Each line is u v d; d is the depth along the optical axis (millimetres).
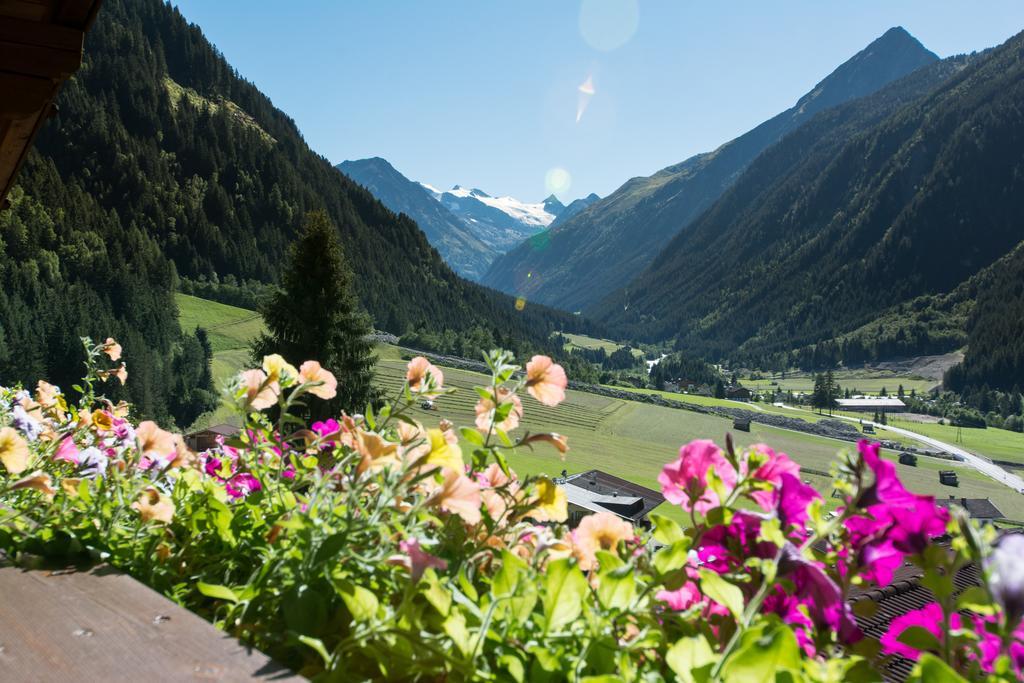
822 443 148750
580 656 934
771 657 735
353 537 1134
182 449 1717
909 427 195625
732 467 1138
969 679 871
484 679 923
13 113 2479
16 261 127875
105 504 1469
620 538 1315
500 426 1522
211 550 1450
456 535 1354
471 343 181750
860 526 999
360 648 967
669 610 1091
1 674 917
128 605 1163
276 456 1596
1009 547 786
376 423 1587
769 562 904
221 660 979
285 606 1054
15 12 2424
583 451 121250
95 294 125312
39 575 1298
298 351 32156
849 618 922
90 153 191250
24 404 2811
